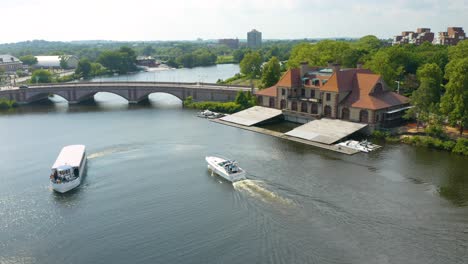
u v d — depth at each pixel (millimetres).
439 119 98875
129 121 135750
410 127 108188
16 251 56469
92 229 61344
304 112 124562
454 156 88938
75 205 69688
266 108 135500
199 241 56375
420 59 166500
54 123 135500
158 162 89812
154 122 132875
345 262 50062
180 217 63531
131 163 89625
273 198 68062
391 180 75500
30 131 123750
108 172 84375
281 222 59969
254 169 82375
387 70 135625
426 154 90625
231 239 56344
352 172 79875
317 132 106750
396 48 163500
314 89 124000
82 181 79750
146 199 70750
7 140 113188
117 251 55219
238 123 125375
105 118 142625
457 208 63844
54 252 55906
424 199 67188
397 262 49969
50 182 80562
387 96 114000
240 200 67812
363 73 118625
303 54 177375
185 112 150750
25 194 75312
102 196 72812
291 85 126938
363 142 97062
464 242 54219
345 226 58406
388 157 88938
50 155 98188
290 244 54219
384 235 55938
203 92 164500
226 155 92688
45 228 62375
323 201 66500
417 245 53562
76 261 53469
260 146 99688
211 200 68938
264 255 52281
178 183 77375
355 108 109688
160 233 59062
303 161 87062
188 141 106312
